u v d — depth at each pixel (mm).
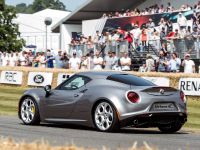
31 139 20359
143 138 21734
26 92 26703
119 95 23203
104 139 20953
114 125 23141
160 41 59469
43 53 67250
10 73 60844
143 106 23078
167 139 21625
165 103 23531
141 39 61875
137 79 24438
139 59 61344
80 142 19781
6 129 24031
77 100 24547
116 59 57438
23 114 26672
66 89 25359
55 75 55625
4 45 91750
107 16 80188
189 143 20328
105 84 24047
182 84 43469
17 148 14320
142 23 70188
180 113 23844
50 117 25703
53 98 25516
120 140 20734
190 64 51219
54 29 95750
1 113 33688
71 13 88875
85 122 24297
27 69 58750
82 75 25156
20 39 93625
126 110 23000
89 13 89375
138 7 84375
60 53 61844
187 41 56656
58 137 21328
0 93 52219
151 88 23375
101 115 23672
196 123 29734
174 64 52688
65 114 25078
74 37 91625
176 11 64375
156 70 55156
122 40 63625
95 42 67688
